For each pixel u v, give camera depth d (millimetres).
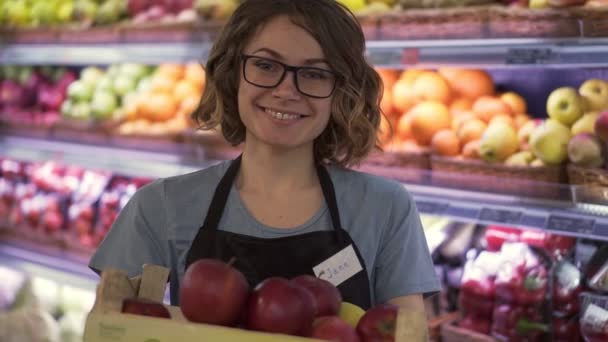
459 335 2213
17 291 3229
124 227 1664
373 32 2346
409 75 2604
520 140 2238
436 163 2328
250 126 1516
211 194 1632
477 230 2398
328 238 1565
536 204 2096
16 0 3916
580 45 1987
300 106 1472
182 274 1617
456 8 2273
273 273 1533
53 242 3631
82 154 3354
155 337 1121
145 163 3061
